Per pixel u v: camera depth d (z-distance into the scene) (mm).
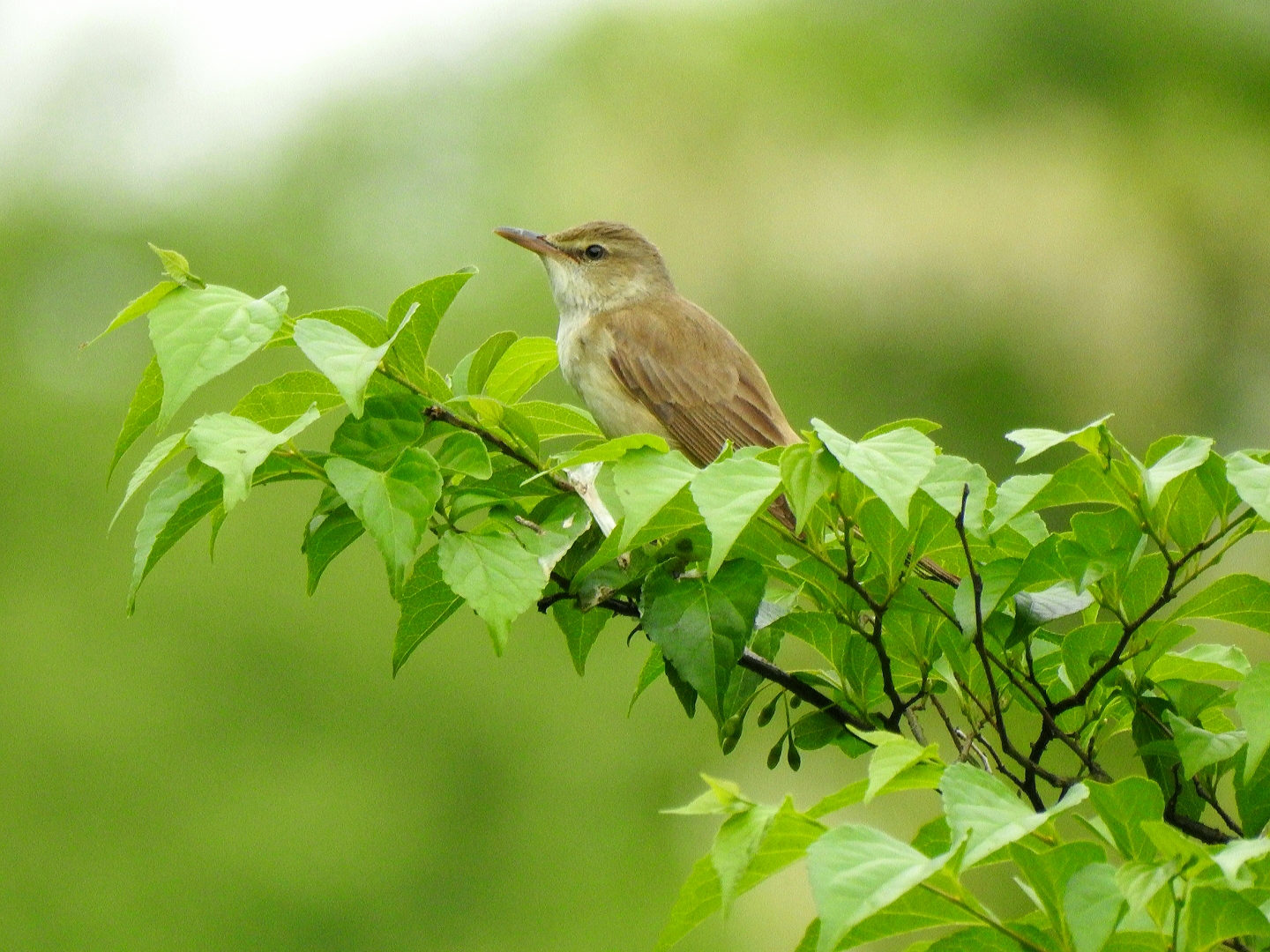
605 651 15234
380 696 15156
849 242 16641
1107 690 4371
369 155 18172
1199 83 17469
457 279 4254
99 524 16453
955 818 2758
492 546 3973
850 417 15953
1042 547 3926
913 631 4461
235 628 15453
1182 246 16656
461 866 14523
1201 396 16375
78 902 14359
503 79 18500
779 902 13422
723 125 17453
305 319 3930
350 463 3879
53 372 17703
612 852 14477
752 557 4184
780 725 13852
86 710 15117
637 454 3750
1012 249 16500
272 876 14375
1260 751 3359
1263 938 3301
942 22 17797
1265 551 11828
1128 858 2947
